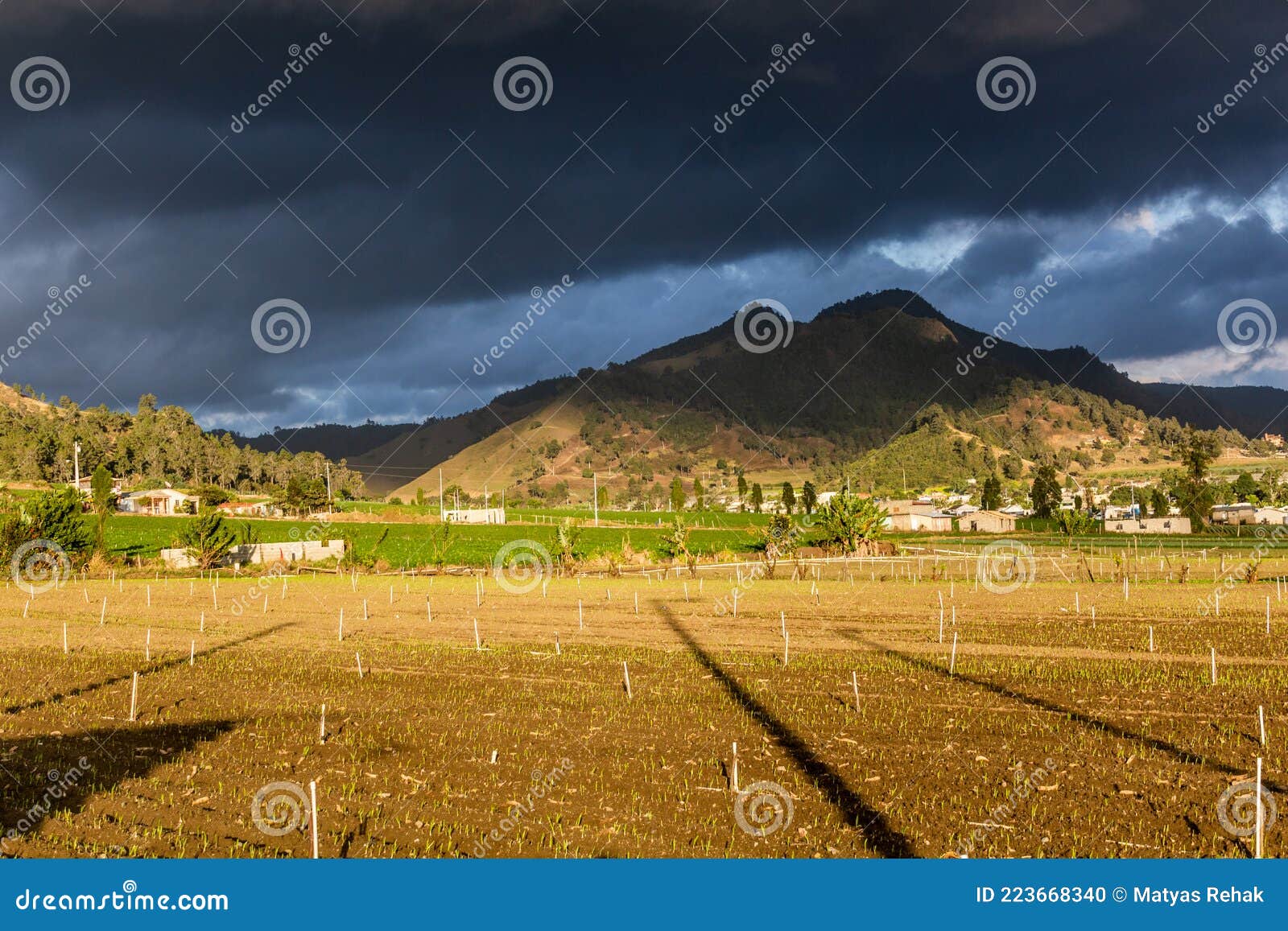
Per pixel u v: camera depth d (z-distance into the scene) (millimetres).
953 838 13547
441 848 13398
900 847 13266
